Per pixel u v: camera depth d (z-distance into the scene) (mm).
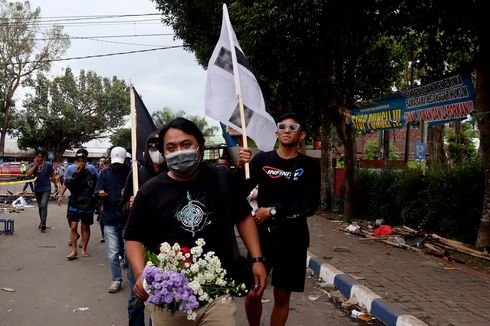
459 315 4719
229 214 2566
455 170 9125
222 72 3920
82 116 45531
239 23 11047
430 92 9266
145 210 2480
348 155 12945
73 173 7934
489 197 7910
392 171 11688
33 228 11414
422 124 18094
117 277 5984
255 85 4039
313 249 8328
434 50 9070
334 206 14977
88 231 8156
